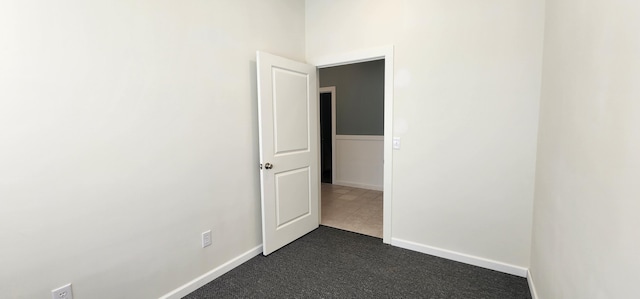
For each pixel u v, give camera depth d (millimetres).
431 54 2471
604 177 947
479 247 2404
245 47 2449
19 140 1328
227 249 2373
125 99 1685
